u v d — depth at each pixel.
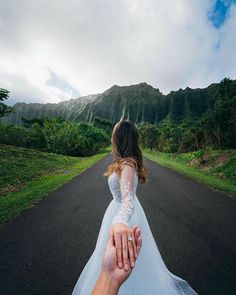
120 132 1.46
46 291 2.64
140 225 1.57
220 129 19.36
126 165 1.36
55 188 8.28
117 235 0.55
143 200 6.74
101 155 32.56
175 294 1.63
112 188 1.55
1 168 10.86
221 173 11.90
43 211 5.65
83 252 3.55
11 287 2.72
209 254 3.47
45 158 17.03
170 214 5.41
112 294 0.46
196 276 2.91
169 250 3.62
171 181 9.84
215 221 4.92
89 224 4.76
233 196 7.11
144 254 1.55
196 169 14.55
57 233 4.30
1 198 6.90
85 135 41.50
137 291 1.46
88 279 1.55
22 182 9.64
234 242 3.89
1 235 4.24
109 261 0.51
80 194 7.39
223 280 2.82
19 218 5.16
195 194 7.43
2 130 23.20
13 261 3.31
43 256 3.44
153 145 50.56
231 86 22.53
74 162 19.17
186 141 27.56
